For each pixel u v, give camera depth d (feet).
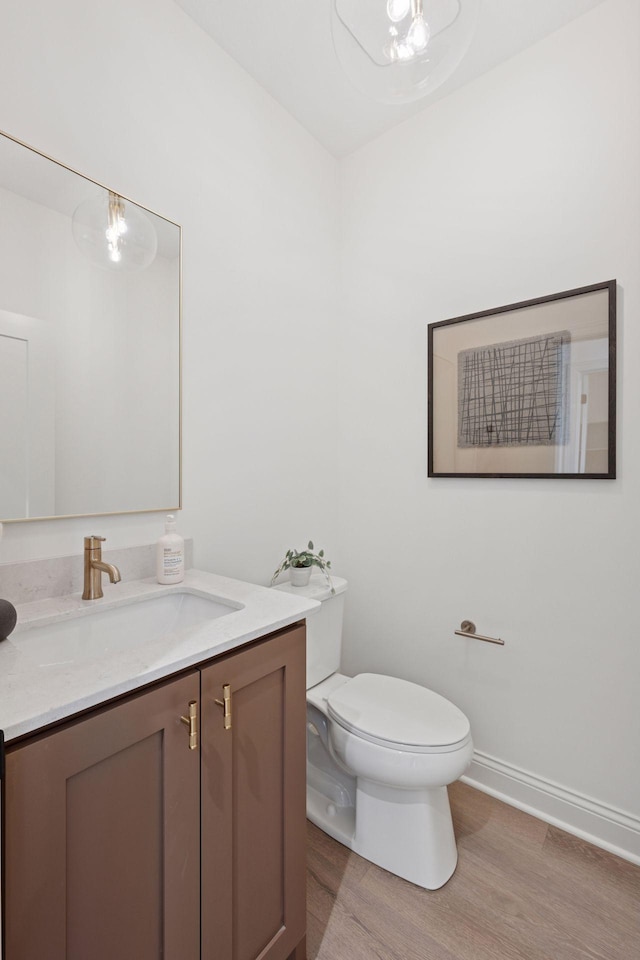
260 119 5.58
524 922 3.92
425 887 4.23
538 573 5.23
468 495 5.74
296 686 3.47
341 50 3.26
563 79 4.95
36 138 3.60
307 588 5.62
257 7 4.62
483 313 5.52
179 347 4.62
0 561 3.44
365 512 6.73
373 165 6.57
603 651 4.83
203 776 2.76
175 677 2.63
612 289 4.64
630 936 3.80
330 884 4.29
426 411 6.10
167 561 4.11
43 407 3.67
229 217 5.19
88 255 3.94
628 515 4.66
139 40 4.30
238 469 5.33
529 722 5.31
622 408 4.67
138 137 4.29
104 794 2.30
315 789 5.40
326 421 6.74
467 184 5.67
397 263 6.33
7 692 2.17
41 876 2.03
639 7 4.49
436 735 4.20
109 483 4.08
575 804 4.96
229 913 2.94
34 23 3.58
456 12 2.96
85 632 3.46
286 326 5.99
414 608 6.25
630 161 4.58
